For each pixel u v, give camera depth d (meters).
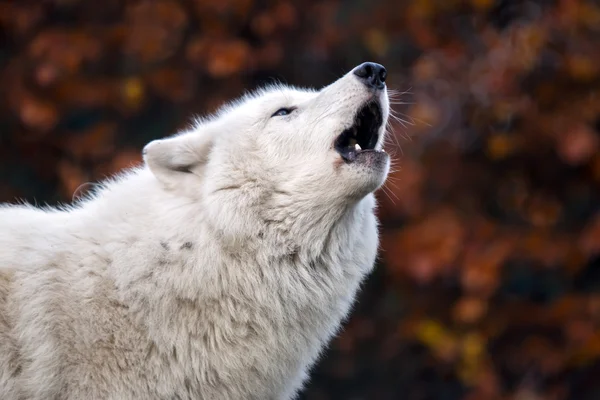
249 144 7.51
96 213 7.56
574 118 15.57
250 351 7.30
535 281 16.88
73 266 7.24
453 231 15.22
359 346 16.52
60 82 15.49
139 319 7.11
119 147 15.76
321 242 7.44
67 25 16.42
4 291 7.16
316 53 16.17
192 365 7.19
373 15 16.25
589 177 16.28
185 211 7.39
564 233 16.00
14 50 16.55
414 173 15.06
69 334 7.05
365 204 7.76
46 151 16.14
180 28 15.74
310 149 7.43
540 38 15.46
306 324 7.56
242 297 7.28
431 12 16.09
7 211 7.78
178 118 16.05
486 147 16.02
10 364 7.06
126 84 15.20
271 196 7.41
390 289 16.36
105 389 7.05
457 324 15.56
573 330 15.13
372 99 7.60
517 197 16.38
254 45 16.50
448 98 15.71
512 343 15.94
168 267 7.20
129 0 16.23
